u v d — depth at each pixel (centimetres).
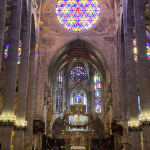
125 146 2886
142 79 2059
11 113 2106
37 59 3675
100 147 4753
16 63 2230
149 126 1950
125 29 2819
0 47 1709
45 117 3906
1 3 1758
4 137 2033
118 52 3700
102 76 4956
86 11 4128
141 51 2123
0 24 1734
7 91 2145
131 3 2758
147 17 3334
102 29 4031
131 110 2525
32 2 3147
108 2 4088
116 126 3431
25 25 2786
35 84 3400
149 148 1919
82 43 4147
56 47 3962
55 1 4147
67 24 4062
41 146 3544
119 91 3494
